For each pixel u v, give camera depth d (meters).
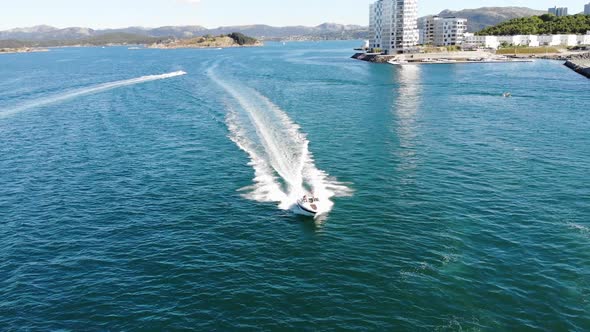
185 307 33.84
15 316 33.25
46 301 34.91
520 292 34.44
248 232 44.91
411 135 80.94
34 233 45.69
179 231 45.50
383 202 51.16
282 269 38.38
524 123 90.50
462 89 140.50
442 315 32.16
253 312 33.06
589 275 36.34
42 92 139.00
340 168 62.72
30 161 69.00
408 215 47.75
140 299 34.94
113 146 76.12
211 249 41.91
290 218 47.72
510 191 53.72
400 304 33.44
